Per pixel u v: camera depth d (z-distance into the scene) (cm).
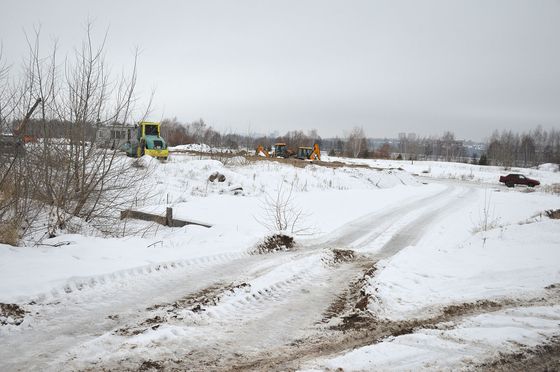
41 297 584
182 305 607
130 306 593
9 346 462
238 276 763
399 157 8625
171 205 1680
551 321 545
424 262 840
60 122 1051
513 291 664
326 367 432
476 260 859
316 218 1564
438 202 2230
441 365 431
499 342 482
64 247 827
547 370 424
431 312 594
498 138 12150
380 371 420
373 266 842
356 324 563
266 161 3350
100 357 444
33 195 1020
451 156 11706
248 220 1459
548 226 1162
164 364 437
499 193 2888
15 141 976
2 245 785
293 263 863
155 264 768
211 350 475
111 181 1173
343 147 10506
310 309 625
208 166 2581
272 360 457
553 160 10019
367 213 1744
